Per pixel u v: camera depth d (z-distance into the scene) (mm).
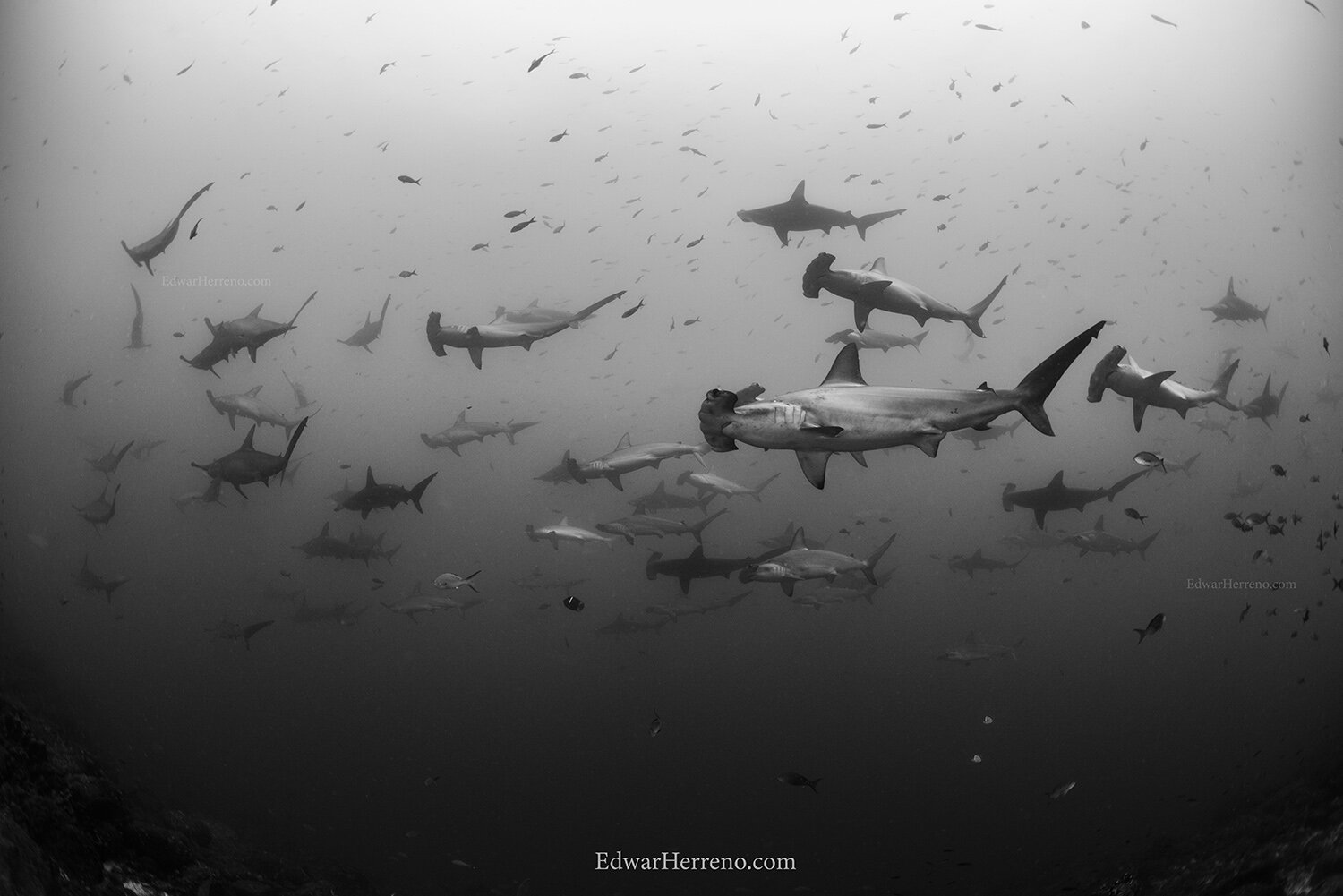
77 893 5391
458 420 14422
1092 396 6562
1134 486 38875
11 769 5973
